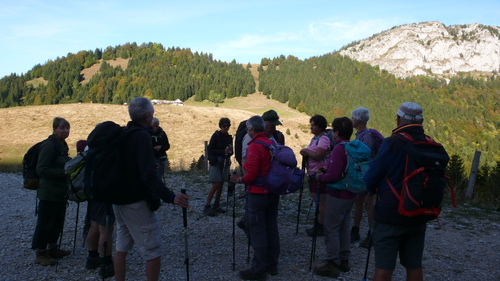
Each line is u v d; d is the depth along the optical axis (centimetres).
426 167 296
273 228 449
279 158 435
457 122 18188
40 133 5700
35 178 469
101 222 434
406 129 318
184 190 336
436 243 579
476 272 463
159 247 354
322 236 592
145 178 328
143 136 336
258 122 440
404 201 295
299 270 459
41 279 425
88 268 455
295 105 17975
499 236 622
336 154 429
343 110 17350
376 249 317
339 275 442
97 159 334
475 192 949
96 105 7412
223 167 733
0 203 860
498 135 16538
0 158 4175
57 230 488
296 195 942
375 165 315
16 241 566
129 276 431
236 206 812
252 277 425
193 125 7156
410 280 319
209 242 562
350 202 438
